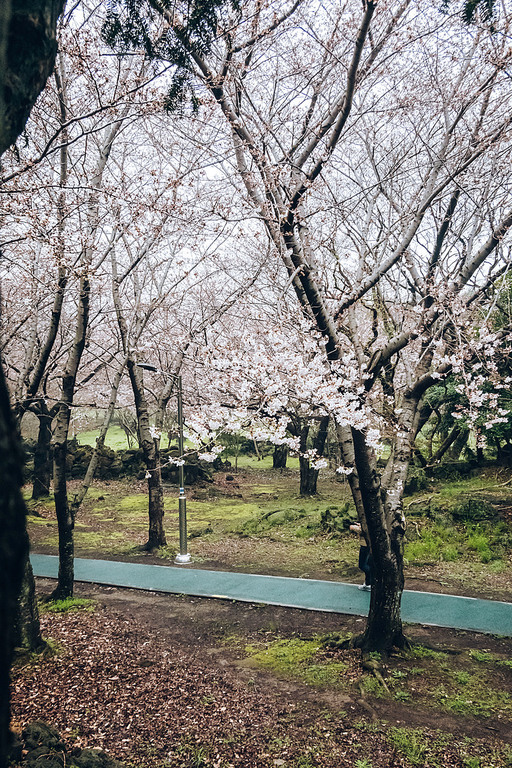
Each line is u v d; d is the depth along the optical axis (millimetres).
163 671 6793
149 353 17328
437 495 14695
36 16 1384
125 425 30125
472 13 5102
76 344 9250
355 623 8594
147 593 10453
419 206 6824
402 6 6102
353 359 7465
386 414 10172
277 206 5926
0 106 1161
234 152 6984
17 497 908
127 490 24406
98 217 8742
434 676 6570
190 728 5426
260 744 5164
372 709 5820
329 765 4828
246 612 9258
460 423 15641
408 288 9305
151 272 13820
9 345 12500
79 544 15047
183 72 4719
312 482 21297
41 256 9859
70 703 5820
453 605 9234
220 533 16344
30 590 7043
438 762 4863
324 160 5680
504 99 7387
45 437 21766
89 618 8727
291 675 6707
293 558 13164
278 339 6922
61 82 7465
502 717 5617
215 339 7547
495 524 13023
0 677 855
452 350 7527
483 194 7422
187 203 7898
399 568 7145
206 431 7547
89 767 3953
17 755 3762
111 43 4176
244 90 6496
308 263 6602
